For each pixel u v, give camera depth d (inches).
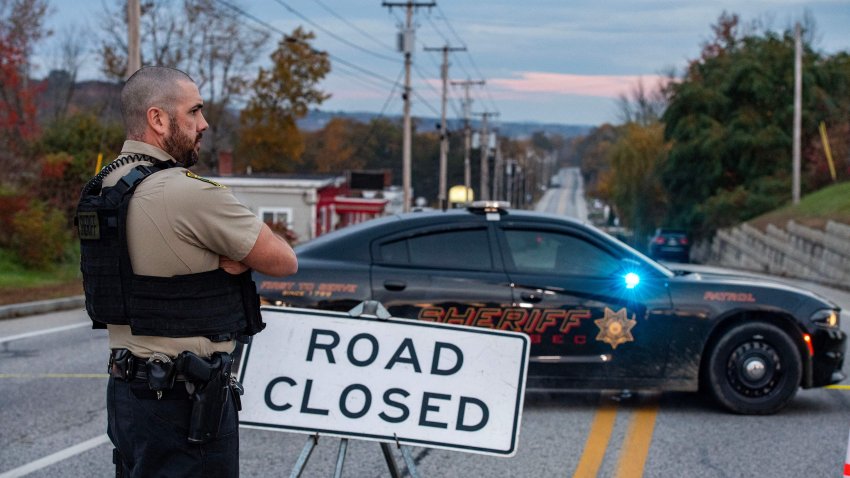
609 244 351.9
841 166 2166.6
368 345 194.1
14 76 1617.9
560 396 385.1
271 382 193.8
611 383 343.9
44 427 328.2
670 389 347.3
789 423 340.5
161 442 141.5
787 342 349.4
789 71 2400.3
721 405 350.6
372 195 2566.4
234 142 3006.9
